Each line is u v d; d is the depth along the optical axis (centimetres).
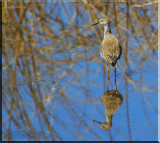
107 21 2134
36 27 2688
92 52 2280
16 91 1767
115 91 1772
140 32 2566
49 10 2944
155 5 2856
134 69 2031
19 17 2831
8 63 2100
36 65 2081
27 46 2369
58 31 2625
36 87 1814
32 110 1581
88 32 2605
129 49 2306
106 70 2034
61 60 2162
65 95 1730
